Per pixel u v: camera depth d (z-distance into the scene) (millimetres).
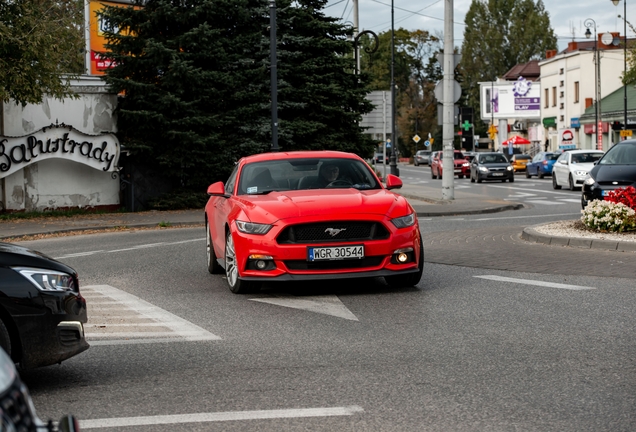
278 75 29156
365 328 7785
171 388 5797
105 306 9477
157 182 28219
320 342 7211
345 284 10680
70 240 19359
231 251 10219
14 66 22547
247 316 8594
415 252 9734
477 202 29438
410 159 115250
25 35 22328
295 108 29484
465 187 43969
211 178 28172
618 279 10359
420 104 117812
